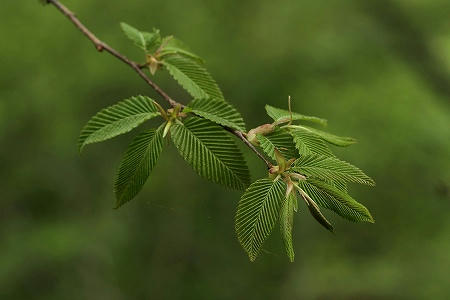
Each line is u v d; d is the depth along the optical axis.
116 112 1.78
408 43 13.10
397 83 12.95
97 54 13.62
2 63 13.38
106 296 13.41
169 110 1.78
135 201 14.41
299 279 13.62
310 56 13.56
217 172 1.73
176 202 14.46
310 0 13.53
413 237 13.40
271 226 1.66
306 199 1.64
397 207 13.26
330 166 1.66
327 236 13.85
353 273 13.30
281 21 13.79
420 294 12.70
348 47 13.29
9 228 13.54
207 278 14.00
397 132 12.52
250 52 14.15
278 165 1.67
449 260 12.96
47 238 13.08
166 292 13.84
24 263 12.91
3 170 13.88
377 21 13.23
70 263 13.41
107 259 13.67
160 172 14.52
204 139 1.74
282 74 13.84
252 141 1.79
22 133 14.02
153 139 1.77
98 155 14.20
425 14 13.00
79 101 14.10
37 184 14.05
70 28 13.48
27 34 13.39
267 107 1.86
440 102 12.70
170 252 14.17
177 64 2.19
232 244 14.17
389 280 13.00
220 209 14.35
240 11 14.10
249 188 1.67
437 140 12.27
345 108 12.98
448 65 12.96
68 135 14.04
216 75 14.12
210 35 14.13
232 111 1.77
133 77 13.67
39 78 13.73
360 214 1.66
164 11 13.95
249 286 13.83
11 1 13.39
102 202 14.21
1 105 13.28
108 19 13.79
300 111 13.45
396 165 12.77
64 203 14.16
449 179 12.02
